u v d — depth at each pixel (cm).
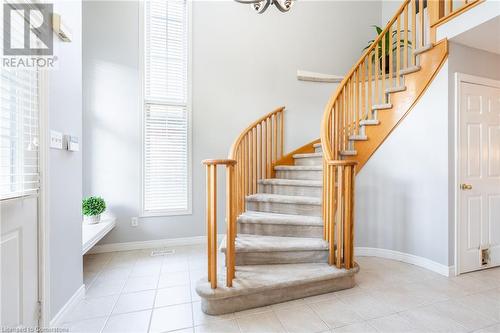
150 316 167
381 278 224
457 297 192
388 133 267
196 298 191
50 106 147
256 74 355
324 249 211
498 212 252
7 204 113
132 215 307
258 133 345
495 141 251
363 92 283
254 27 356
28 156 129
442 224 234
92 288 206
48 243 142
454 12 219
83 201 268
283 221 229
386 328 154
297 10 377
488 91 248
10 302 115
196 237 329
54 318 152
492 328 155
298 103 373
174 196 323
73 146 174
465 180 236
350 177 201
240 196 259
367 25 414
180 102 325
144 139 312
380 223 275
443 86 232
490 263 246
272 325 157
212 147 336
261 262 208
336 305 180
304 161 341
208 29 336
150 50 316
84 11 292
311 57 382
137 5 309
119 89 303
